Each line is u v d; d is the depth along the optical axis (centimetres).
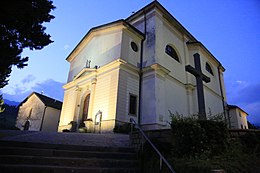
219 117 479
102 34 1566
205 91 1791
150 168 448
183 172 349
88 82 1460
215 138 431
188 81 1608
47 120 2317
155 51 1344
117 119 1117
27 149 443
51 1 687
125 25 1378
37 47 704
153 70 1288
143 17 1570
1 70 645
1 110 1933
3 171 362
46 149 467
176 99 1413
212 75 2086
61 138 687
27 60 673
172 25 1677
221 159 385
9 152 425
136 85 1302
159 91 1250
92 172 423
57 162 432
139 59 1412
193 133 425
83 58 1736
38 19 660
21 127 2461
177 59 1633
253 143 450
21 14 589
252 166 377
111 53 1377
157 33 1427
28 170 381
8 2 545
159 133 538
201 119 465
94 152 497
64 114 1641
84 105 1496
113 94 1188
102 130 1148
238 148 432
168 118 1255
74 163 442
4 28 602
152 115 1177
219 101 2052
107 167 460
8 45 605
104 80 1314
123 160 487
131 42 1416
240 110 2275
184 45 1759
